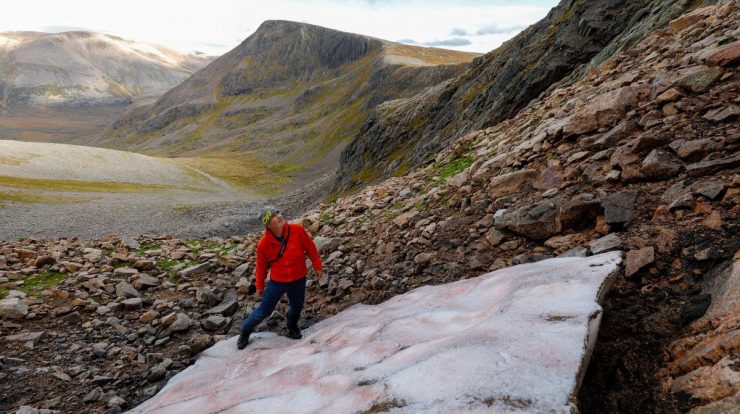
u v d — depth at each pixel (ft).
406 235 31.94
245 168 579.07
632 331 12.57
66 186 323.37
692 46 34.24
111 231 201.16
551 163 29.68
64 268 36.37
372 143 267.39
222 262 37.42
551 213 23.03
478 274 22.85
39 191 290.56
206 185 436.76
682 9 56.70
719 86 24.61
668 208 18.20
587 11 96.68
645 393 10.45
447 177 44.60
